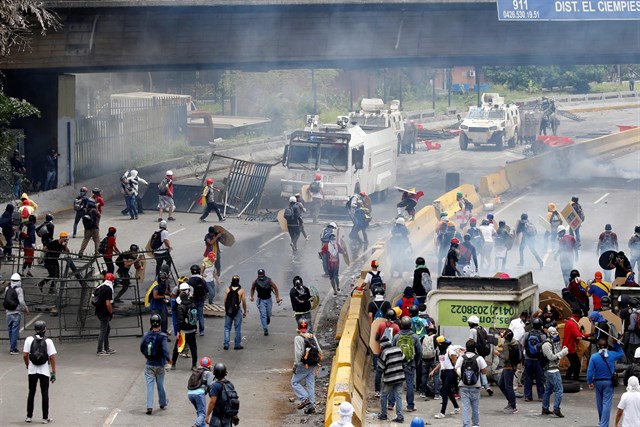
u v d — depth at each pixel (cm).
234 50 7738
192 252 5928
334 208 7269
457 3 7506
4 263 5034
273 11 7569
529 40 7881
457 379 3241
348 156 7181
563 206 7631
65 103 8150
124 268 4597
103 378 3734
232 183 7388
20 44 7231
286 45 7750
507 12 7444
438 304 3684
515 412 3325
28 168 8106
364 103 10538
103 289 4022
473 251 4922
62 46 7562
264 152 11012
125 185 7069
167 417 3300
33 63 7581
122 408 3391
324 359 3994
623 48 7906
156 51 7669
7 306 3994
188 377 3753
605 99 16512
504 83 17588
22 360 3938
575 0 7512
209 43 7694
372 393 3581
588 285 4162
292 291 4038
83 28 7525
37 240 6241
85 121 8681
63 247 4784
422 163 10438
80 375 3762
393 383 3188
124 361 3966
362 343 3891
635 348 3588
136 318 4600
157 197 7575
